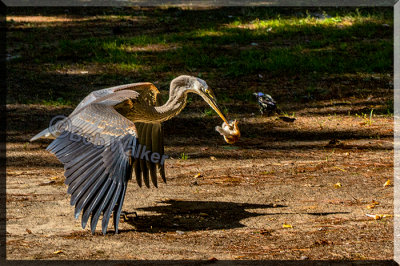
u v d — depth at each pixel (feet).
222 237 27.43
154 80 60.90
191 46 73.36
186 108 53.72
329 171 38.04
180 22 86.53
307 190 34.45
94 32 80.23
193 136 46.39
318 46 73.51
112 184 23.44
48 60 66.69
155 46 73.61
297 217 30.17
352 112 52.60
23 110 51.44
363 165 39.22
